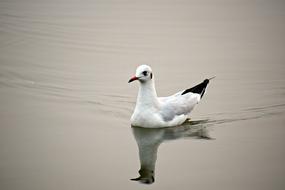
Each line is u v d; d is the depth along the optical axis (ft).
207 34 81.25
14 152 53.57
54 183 48.42
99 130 58.95
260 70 72.64
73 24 83.46
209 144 56.90
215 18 85.92
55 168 50.98
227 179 50.01
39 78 69.92
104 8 89.04
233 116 62.95
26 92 66.59
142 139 57.77
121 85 69.05
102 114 62.39
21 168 50.78
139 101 59.31
